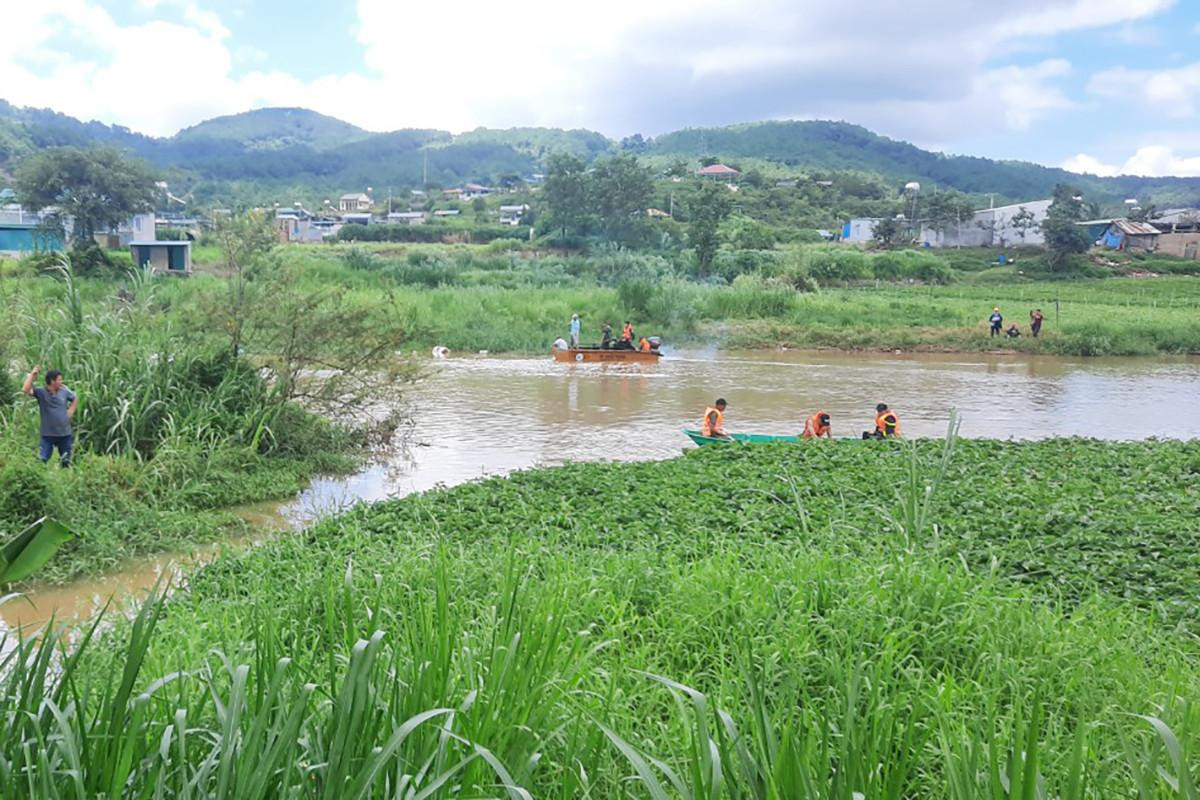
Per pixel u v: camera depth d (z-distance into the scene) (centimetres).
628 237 8069
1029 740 312
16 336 1647
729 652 621
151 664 574
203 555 1196
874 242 8762
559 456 1856
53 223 5506
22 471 1174
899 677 575
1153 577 902
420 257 6153
